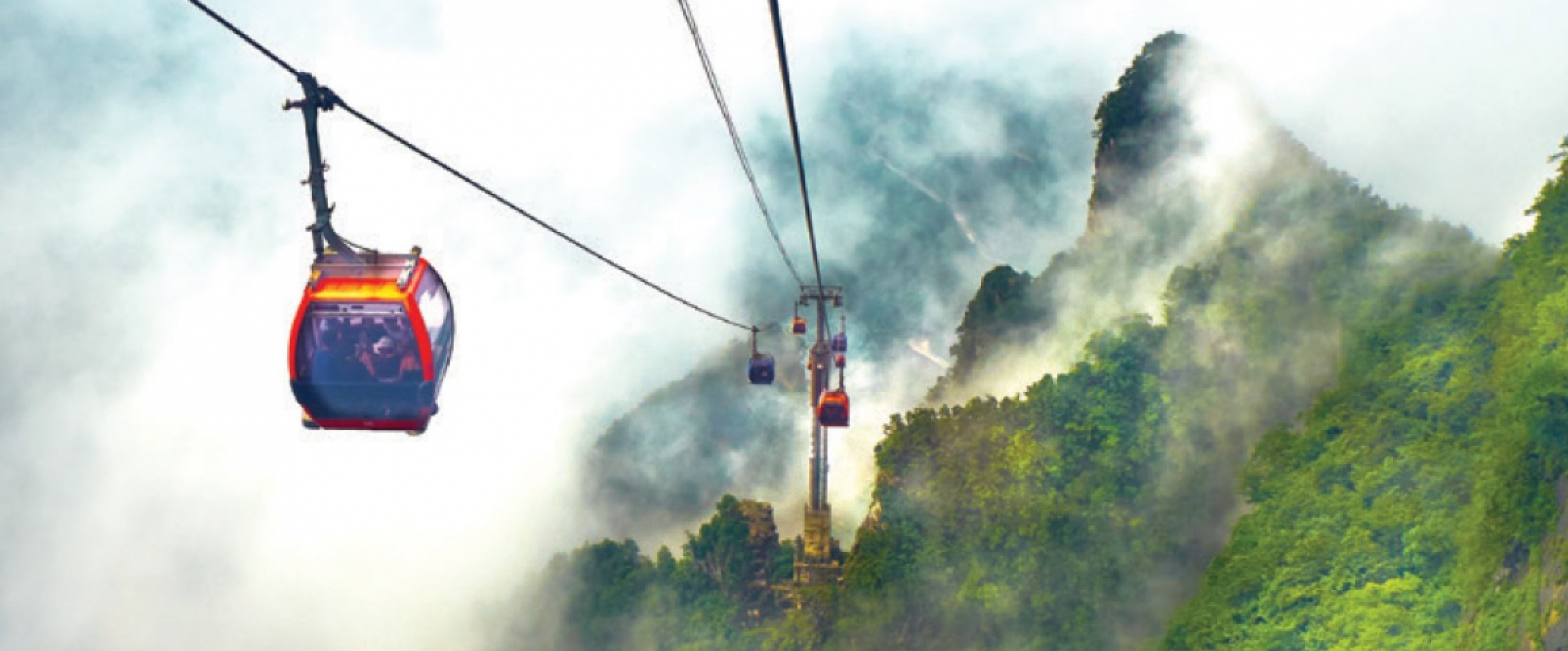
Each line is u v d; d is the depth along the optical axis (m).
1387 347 71.31
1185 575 80.00
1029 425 90.12
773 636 95.75
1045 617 80.81
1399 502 59.00
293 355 18.75
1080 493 84.56
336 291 18.66
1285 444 69.38
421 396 19.28
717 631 110.56
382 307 18.59
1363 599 55.06
